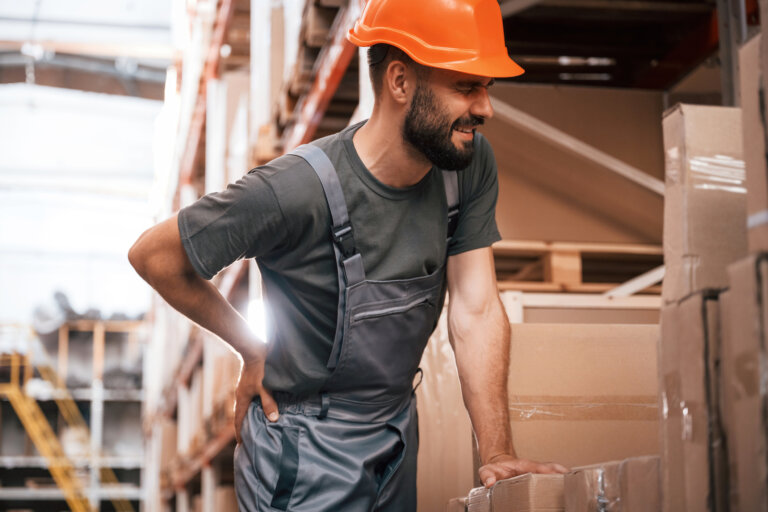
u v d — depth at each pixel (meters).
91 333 17.39
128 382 17.06
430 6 1.68
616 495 1.25
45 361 16.84
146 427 14.98
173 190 10.64
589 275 3.75
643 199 3.38
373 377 1.83
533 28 3.63
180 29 10.27
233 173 5.85
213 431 7.41
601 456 2.06
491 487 1.59
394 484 1.91
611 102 3.47
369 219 1.75
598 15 3.46
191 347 9.04
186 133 9.03
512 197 3.32
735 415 0.98
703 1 3.34
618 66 3.82
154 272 1.78
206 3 8.30
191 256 1.73
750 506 0.95
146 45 11.30
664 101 3.51
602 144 3.43
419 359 1.92
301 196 1.71
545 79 3.82
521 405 2.05
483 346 1.92
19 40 11.22
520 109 3.43
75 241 18.08
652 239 3.37
